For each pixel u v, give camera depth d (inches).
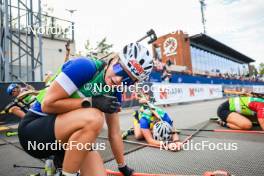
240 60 1368.1
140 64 56.8
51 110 57.0
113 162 97.2
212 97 597.9
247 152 109.5
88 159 62.7
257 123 172.9
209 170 87.6
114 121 74.4
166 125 127.6
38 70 417.7
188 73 565.9
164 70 444.5
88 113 54.9
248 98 163.9
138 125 141.6
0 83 235.1
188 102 474.0
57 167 67.2
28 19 343.6
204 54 947.3
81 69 55.7
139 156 106.9
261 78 1196.5
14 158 109.1
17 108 183.0
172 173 85.4
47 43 442.6
